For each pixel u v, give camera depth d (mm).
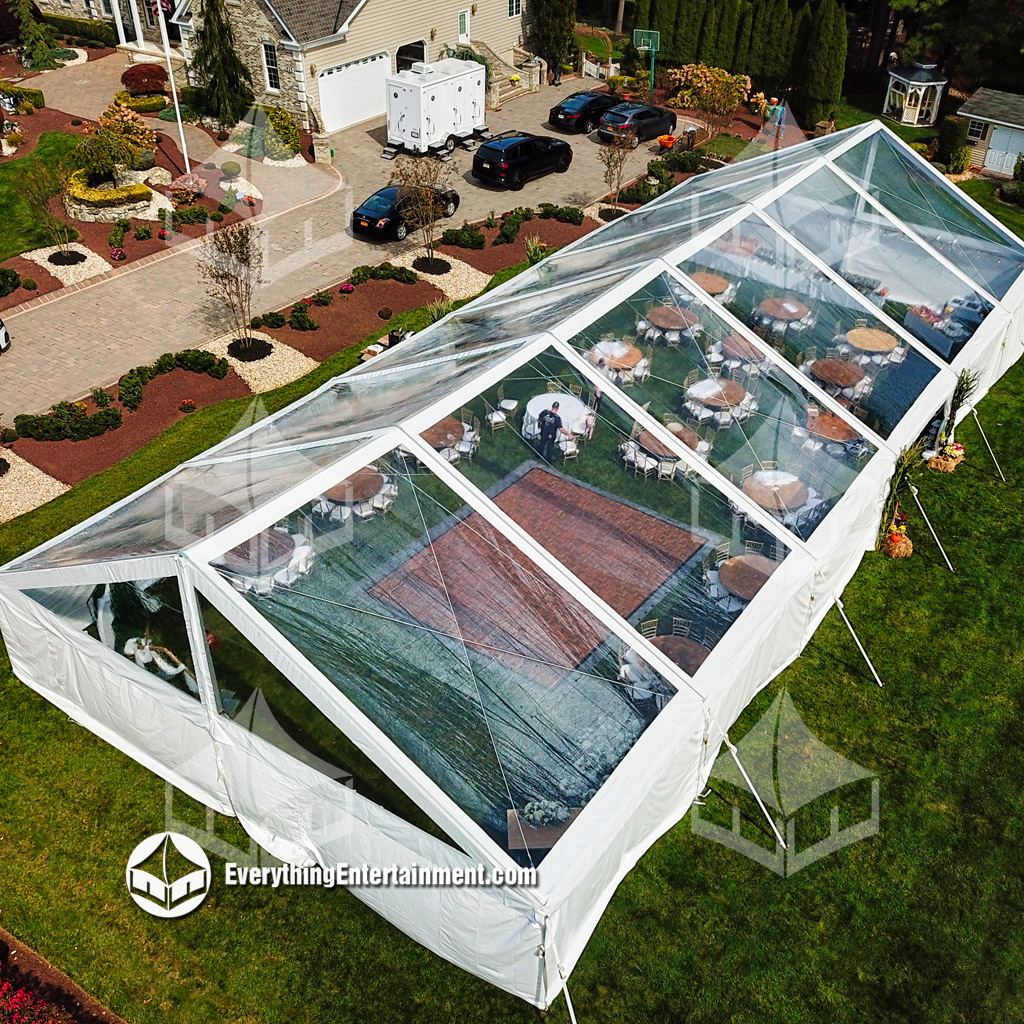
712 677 10734
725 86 35250
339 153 33562
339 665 9727
